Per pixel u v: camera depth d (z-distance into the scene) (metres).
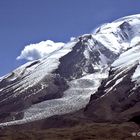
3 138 182.25
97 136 182.12
